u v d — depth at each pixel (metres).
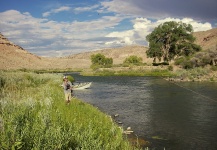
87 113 15.87
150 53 101.19
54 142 7.85
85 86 41.94
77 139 8.81
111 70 88.06
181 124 17.73
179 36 99.56
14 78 32.12
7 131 7.42
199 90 36.31
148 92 35.97
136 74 80.00
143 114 21.16
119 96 32.53
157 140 14.22
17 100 17.20
